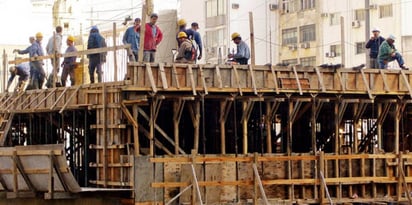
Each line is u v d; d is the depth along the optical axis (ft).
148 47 108.88
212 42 248.73
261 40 245.86
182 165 100.48
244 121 105.70
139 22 111.55
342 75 110.01
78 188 97.30
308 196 107.55
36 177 98.89
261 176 104.94
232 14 243.60
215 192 102.06
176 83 100.99
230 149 113.19
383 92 111.96
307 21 242.58
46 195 97.76
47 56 117.29
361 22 231.71
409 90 113.19
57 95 114.01
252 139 115.44
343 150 116.57
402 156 112.47
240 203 103.19
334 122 113.19
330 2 238.48
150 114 101.50
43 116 121.80
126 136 102.37
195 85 102.01
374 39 122.72
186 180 100.42
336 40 236.63
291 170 106.63
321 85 108.17
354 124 112.88
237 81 104.06
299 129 120.16
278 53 248.11
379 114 114.21
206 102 109.29
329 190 109.09
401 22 227.81
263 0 248.32
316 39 240.53
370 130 118.83
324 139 119.34
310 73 108.37
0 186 103.24
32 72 123.85
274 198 105.70
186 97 101.50
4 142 122.42
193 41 112.78
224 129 105.19
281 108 115.03
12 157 98.68
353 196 110.11
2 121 123.85
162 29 137.80
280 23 248.73
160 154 110.11
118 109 102.37
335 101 110.73
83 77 117.50
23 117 126.00
